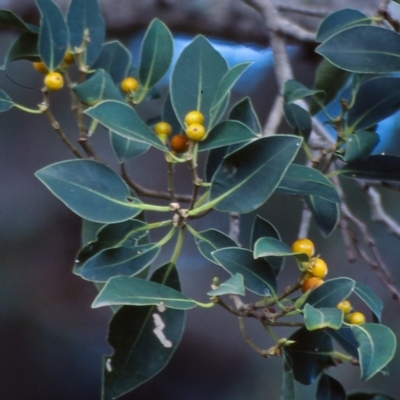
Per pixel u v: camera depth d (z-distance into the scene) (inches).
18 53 56.7
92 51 57.0
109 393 54.1
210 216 86.2
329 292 52.7
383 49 54.4
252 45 69.0
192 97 54.6
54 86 55.5
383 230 86.2
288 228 83.2
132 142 56.7
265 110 84.5
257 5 61.0
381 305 53.7
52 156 92.7
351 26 55.1
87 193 53.8
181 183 91.7
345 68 54.4
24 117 90.9
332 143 58.4
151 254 54.2
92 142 87.9
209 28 74.7
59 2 68.0
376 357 50.9
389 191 87.1
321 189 54.6
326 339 54.2
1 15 56.3
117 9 72.6
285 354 53.9
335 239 86.7
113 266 54.1
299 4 74.6
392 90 55.7
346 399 54.9
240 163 53.1
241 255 53.5
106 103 53.3
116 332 54.2
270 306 53.6
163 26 57.2
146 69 57.2
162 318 54.4
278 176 52.9
